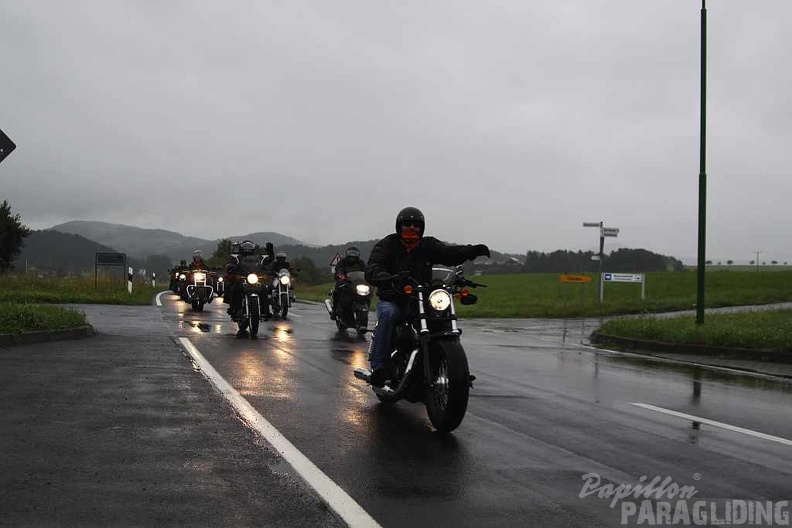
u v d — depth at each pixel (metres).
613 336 15.76
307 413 6.81
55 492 4.28
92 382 7.94
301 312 23.62
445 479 4.84
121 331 13.99
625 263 126.81
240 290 14.38
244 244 14.66
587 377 10.09
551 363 11.63
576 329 19.89
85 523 3.82
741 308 29.55
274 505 4.20
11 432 5.62
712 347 13.39
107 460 4.97
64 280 30.02
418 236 7.22
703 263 16.19
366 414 6.90
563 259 124.88
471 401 7.84
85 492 4.30
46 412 6.36
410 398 6.94
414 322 6.86
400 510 4.20
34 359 9.55
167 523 3.87
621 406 7.85
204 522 3.90
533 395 8.38
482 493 4.57
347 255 16.08
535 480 4.91
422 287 6.66
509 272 95.62
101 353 10.42
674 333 14.62
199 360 10.11
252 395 7.57
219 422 6.24
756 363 12.30
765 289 46.41
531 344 15.11
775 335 13.38
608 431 6.53
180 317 18.53
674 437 6.38
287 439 5.75
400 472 4.97
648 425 6.86
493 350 13.45
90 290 27.47
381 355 7.12
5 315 11.93
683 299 33.34
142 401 7.00
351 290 15.25
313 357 11.07
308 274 102.12
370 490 4.54
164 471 4.77
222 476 4.71
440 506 4.30
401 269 7.20
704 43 16.02
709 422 7.10
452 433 6.24
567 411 7.44
